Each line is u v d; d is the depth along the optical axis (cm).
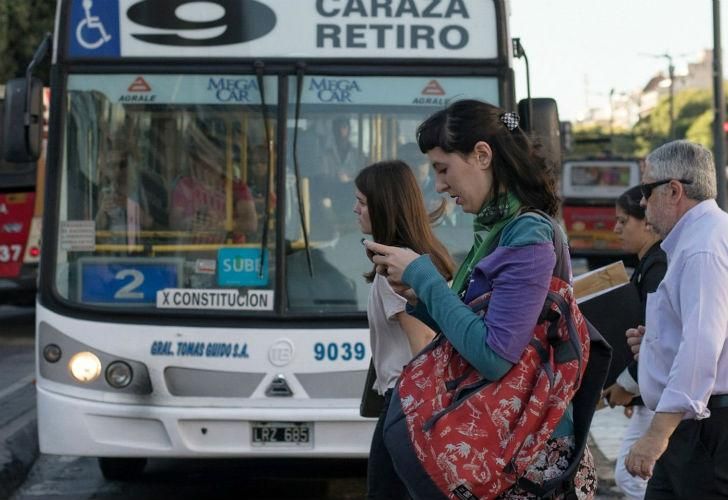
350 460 1048
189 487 959
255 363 804
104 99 841
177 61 841
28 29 3012
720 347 473
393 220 555
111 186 836
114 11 843
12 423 1159
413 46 841
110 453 804
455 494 372
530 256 373
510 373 372
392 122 838
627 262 3856
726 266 476
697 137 9888
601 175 3791
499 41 845
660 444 471
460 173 393
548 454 385
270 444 800
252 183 831
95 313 816
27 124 871
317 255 823
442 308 377
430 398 382
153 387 805
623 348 617
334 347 805
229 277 820
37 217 1988
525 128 877
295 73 838
